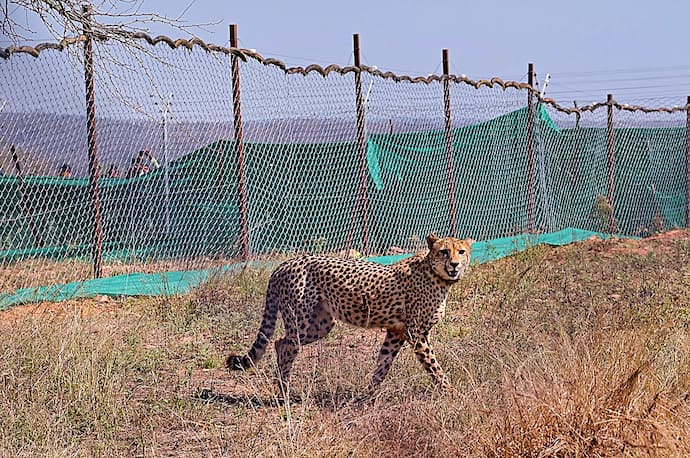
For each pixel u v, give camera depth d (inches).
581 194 1711.4
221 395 716.7
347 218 1382.9
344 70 1268.5
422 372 725.9
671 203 1914.4
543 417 514.0
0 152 1017.5
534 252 1344.7
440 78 1405.0
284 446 544.1
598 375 532.1
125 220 1244.5
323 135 1310.3
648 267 1250.6
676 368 601.6
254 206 1306.6
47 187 1094.4
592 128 1734.7
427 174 1477.6
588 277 1168.2
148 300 1023.6
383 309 693.9
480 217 1541.6
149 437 613.9
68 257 1090.7
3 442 573.6
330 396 684.1
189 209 1286.9
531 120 1558.8
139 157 1174.3
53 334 770.8
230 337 905.5
